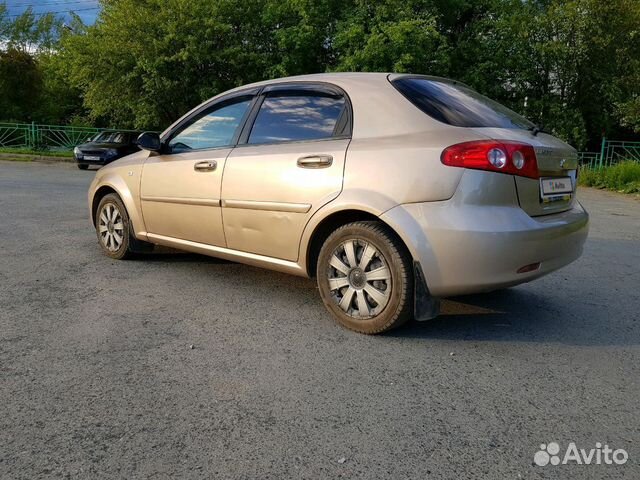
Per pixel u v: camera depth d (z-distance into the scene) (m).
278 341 3.26
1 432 2.25
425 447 2.20
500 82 20.58
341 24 18.67
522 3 20.98
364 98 3.52
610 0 18.92
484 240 2.97
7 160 20.41
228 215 4.01
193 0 18.95
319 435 2.27
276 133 3.88
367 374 2.84
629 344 3.32
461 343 3.29
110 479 1.97
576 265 5.41
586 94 21.41
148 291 4.20
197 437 2.24
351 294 3.41
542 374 2.89
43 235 6.18
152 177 4.62
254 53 19.66
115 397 2.54
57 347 3.10
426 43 17.88
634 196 13.25
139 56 19.56
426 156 3.11
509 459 2.13
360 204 3.26
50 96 31.05
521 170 3.06
